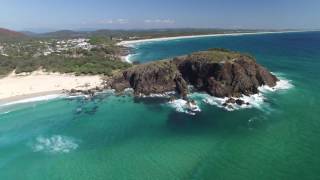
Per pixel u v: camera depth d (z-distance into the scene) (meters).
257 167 50.59
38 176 52.16
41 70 134.38
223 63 89.31
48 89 103.06
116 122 74.25
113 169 53.12
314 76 112.88
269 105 79.75
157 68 96.56
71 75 123.25
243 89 87.44
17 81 114.44
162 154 57.41
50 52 195.25
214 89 88.62
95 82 110.88
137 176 50.53
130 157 57.00
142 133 67.25
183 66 99.94
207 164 52.72
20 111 83.81
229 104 80.75
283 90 93.06
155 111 80.50
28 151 61.19
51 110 84.25
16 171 54.00
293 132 63.06
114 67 137.25
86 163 55.66
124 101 89.88
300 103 80.81
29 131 70.94
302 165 50.34
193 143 61.06
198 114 76.25
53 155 59.19
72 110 83.88
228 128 67.06
